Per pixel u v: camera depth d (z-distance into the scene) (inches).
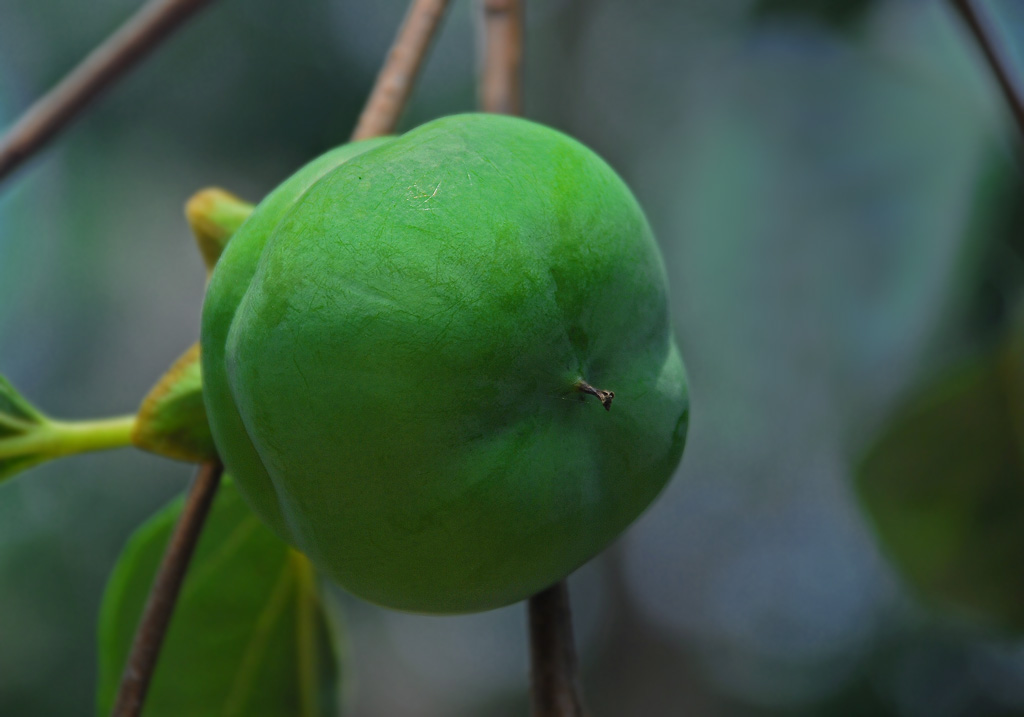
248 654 18.8
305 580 18.7
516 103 17.6
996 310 24.0
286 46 73.2
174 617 18.6
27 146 18.2
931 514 23.6
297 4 73.5
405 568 14.4
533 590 14.8
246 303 14.5
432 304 14.1
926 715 70.1
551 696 15.0
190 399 15.6
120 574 18.5
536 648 15.1
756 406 40.4
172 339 81.3
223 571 18.6
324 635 18.8
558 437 14.5
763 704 85.0
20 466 16.5
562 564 14.7
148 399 15.6
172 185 74.9
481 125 14.7
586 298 14.5
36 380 79.0
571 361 14.4
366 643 91.0
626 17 57.8
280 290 14.2
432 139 14.6
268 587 18.7
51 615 79.1
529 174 14.5
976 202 23.2
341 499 14.3
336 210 14.3
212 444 15.6
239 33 72.6
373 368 14.1
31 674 77.7
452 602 14.6
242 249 14.9
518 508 14.4
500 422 14.3
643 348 15.0
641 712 86.4
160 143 73.8
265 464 14.5
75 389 79.3
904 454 23.5
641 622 88.7
